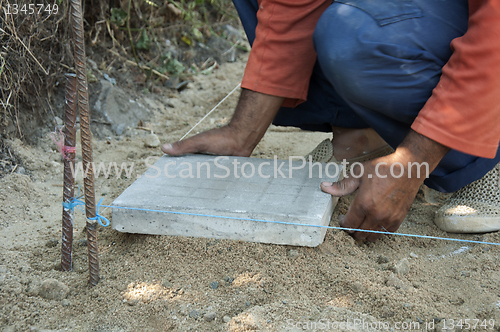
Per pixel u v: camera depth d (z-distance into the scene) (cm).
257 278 152
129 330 135
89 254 149
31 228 188
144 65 343
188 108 326
